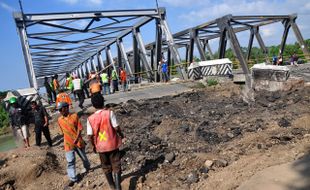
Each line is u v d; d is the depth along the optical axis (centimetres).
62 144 1130
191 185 607
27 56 2109
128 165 763
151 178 666
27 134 1137
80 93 1541
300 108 1068
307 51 3061
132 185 644
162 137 948
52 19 2209
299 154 610
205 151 774
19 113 1129
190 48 3114
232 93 1625
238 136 848
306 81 1641
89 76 2098
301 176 496
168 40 2573
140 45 2844
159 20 2636
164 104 1477
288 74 1430
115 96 1898
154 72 2838
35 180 820
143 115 1296
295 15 3069
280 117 970
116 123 600
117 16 2406
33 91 1505
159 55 2764
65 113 734
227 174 600
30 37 2395
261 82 1486
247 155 688
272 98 1273
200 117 1145
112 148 596
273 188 479
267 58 3388
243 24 2769
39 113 1120
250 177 548
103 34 2825
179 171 674
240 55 2458
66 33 2483
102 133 596
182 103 1495
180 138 912
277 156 625
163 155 770
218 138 855
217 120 1067
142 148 856
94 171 785
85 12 2303
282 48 3278
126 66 3152
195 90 1795
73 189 720
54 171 866
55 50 2981
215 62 2384
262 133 798
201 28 2933
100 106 611
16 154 991
